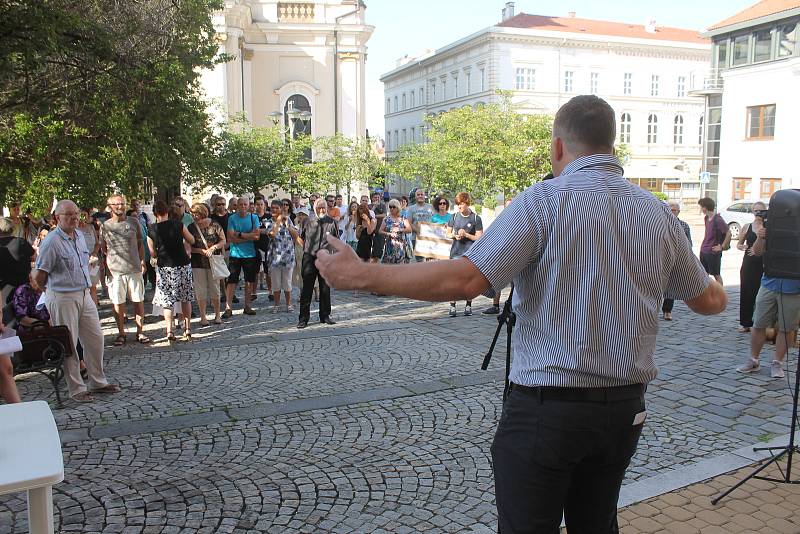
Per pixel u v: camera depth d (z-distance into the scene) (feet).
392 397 21.11
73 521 13.26
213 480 15.14
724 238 36.70
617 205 6.98
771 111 112.98
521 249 6.78
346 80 112.98
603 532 7.71
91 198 31.40
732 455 16.10
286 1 111.34
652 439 17.38
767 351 27.22
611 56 187.32
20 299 21.75
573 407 6.83
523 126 103.65
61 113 31.42
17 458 7.46
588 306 6.80
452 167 104.17
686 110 196.85
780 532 12.37
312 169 82.38
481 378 23.26
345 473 15.46
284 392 21.85
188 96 41.52
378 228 43.57
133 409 20.26
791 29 108.99
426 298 6.68
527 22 190.80
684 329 31.86
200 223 33.65
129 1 34.32
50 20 27.12
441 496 14.26
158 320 35.47
